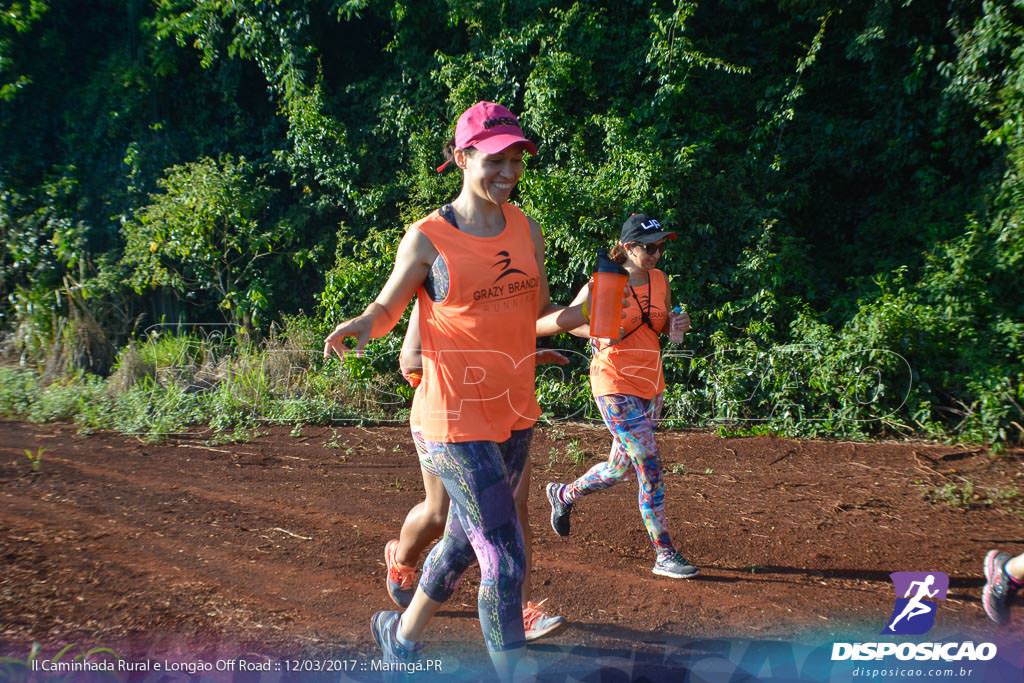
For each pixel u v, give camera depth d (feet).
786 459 23.15
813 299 31.32
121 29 44.78
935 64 33.55
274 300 38.29
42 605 12.45
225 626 12.01
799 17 35.45
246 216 37.63
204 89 42.52
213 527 16.49
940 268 29.32
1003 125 30.86
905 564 15.24
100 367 34.19
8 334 37.29
